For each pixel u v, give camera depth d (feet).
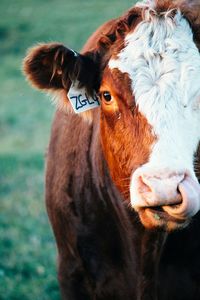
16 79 98.12
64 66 20.48
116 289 22.52
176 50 18.35
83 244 22.77
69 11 128.88
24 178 51.70
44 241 38.96
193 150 17.40
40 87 20.93
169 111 17.49
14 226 41.14
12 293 32.55
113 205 21.70
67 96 21.08
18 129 71.87
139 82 18.10
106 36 20.13
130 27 19.47
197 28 18.94
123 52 18.86
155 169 16.61
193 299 21.75
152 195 16.39
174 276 21.59
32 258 36.37
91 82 20.62
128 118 18.28
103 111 19.52
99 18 122.11
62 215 23.44
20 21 125.18
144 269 21.48
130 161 18.29
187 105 17.58
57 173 23.93
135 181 17.04
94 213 22.34
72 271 23.41
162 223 17.33
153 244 21.01
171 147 17.12
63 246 23.77
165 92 17.66
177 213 16.51
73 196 23.00
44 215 43.11
